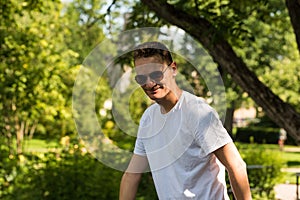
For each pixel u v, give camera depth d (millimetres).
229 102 13422
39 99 10750
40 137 15109
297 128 7301
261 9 9531
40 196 8141
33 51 10773
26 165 8562
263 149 11648
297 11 7066
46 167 8328
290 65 16234
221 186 3350
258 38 14898
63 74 11430
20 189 8188
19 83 10312
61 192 8211
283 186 13750
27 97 10625
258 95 7359
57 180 8250
